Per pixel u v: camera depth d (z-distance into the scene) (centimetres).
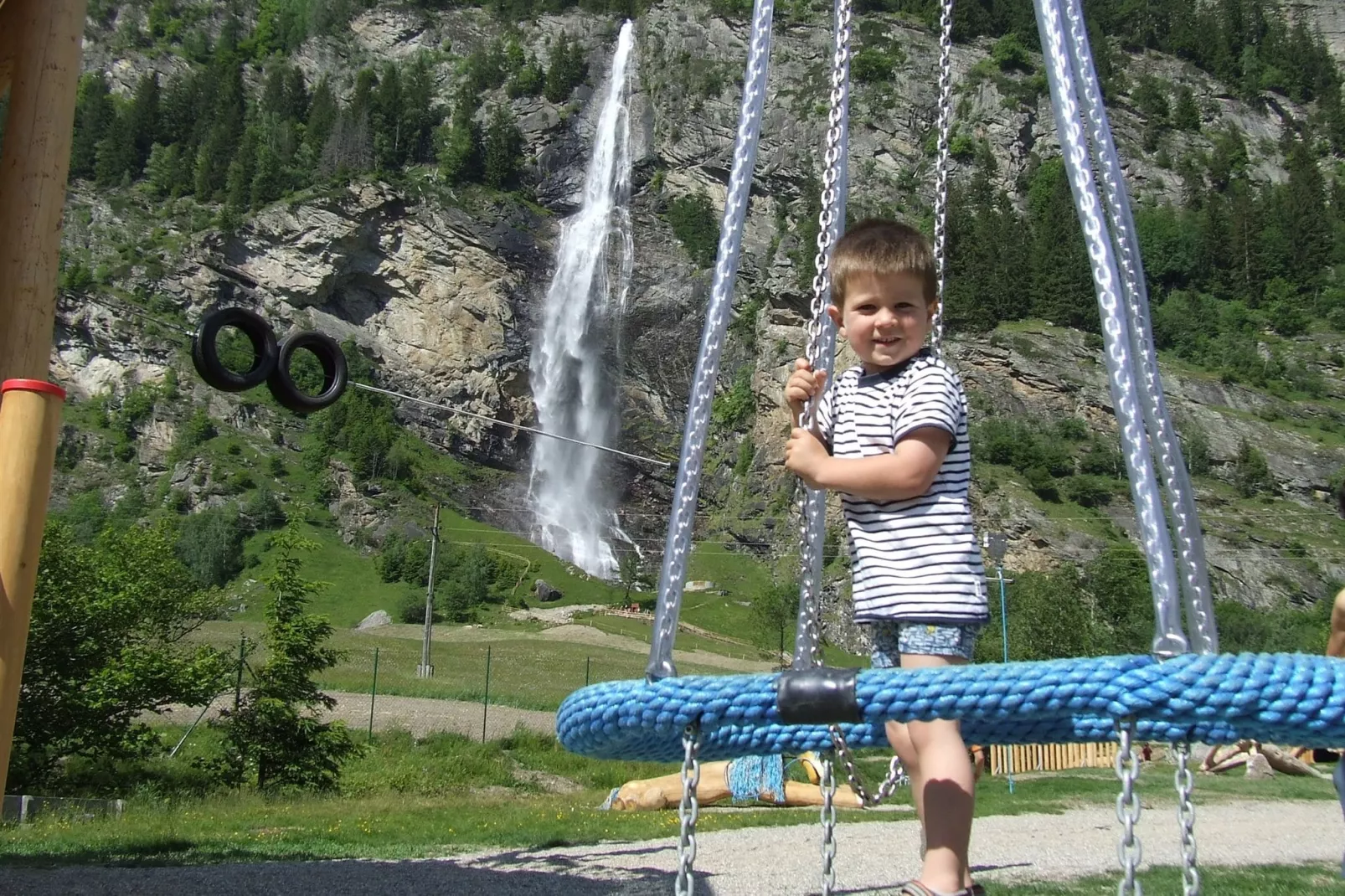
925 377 265
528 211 11956
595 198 12225
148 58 14088
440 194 11519
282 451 10706
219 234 11125
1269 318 11888
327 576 9131
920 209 11562
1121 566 5075
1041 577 4319
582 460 11181
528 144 12456
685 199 12312
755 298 11706
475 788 2428
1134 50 15112
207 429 10644
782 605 6788
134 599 2144
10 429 427
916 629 254
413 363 11144
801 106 12494
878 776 1706
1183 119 14100
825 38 13175
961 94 12744
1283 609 8288
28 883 622
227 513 9644
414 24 14238
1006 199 11819
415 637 7362
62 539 2136
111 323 10912
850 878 635
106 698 2020
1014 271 10675
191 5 14738
